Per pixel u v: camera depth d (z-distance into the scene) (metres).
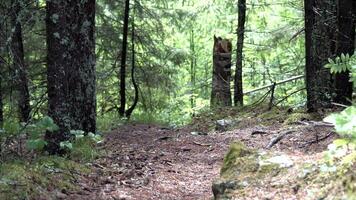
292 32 16.45
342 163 4.15
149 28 18.64
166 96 19.77
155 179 7.25
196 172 7.87
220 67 16.31
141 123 15.09
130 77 19.02
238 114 13.77
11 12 7.49
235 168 5.27
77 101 8.38
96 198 6.02
